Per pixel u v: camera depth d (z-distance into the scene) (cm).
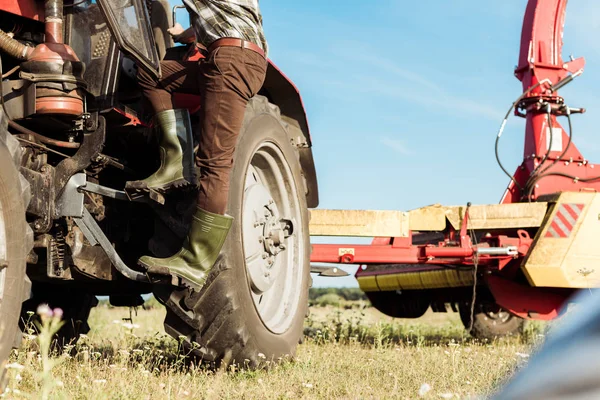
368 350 570
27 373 305
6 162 269
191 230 341
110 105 334
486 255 635
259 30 354
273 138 417
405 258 645
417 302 841
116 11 303
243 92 341
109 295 462
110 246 338
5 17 329
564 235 630
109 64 336
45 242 324
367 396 327
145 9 331
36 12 328
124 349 394
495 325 747
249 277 386
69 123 330
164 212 354
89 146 331
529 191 721
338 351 539
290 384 353
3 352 263
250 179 417
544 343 68
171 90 352
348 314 1076
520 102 754
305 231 455
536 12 759
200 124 342
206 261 341
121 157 391
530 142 745
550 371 63
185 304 352
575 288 638
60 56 313
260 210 399
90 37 341
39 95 311
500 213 642
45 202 320
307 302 456
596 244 630
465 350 564
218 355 364
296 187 446
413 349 575
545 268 624
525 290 674
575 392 60
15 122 323
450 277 729
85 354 347
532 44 755
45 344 175
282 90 464
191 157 344
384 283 814
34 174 314
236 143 369
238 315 360
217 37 339
